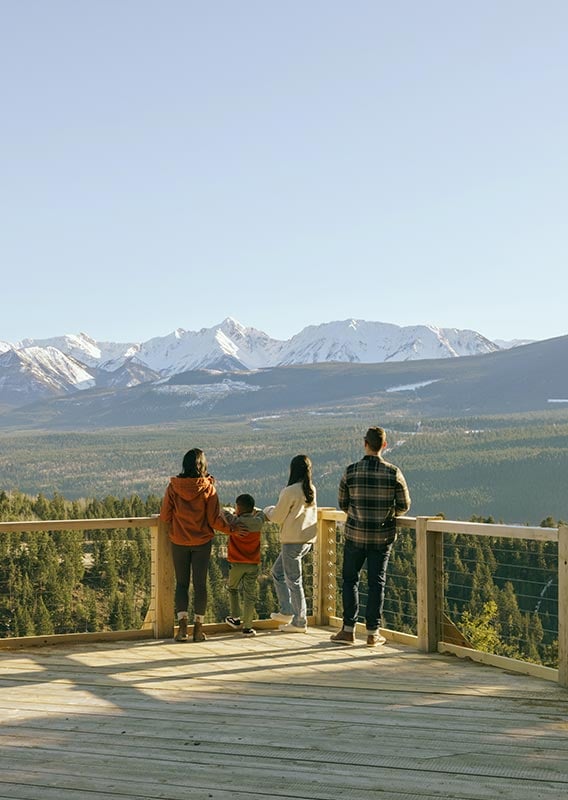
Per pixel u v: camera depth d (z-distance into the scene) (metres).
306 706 6.13
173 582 8.84
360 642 8.54
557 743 5.25
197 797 4.37
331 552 9.51
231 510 9.40
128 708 6.07
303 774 4.71
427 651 8.08
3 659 7.70
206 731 5.52
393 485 8.28
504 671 7.29
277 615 9.16
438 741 5.29
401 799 4.34
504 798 4.36
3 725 5.64
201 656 7.87
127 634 8.69
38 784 4.56
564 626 6.69
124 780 4.62
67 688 6.64
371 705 6.16
